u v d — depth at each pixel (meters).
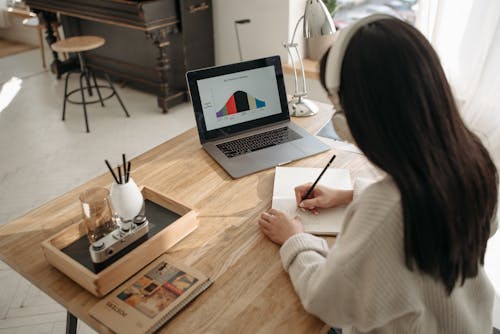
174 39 3.90
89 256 1.13
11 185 3.02
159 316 0.97
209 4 3.92
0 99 4.38
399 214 0.74
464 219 0.74
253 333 0.95
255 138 1.72
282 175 1.48
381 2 3.37
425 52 0.69
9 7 5.92
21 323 1.98
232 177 1.50
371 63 0.69
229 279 1.09
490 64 2.45
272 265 1.13
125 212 1.19
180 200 1.39
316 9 1.81
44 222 1.30
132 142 3.53
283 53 3.67
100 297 1.04
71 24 4.64
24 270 1.13
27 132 3.73
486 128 2.54
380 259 0.77
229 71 1.71
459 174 0.71
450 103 0.71
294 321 0.98
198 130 1.68
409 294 0.80
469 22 2.54
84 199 1.15
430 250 0.73
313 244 1.07
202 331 0.96
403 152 0.70
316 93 3.55
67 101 4.29
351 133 0.76
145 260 1.12
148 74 4.27
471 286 0.94
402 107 0.68
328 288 0.86
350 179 1.45
